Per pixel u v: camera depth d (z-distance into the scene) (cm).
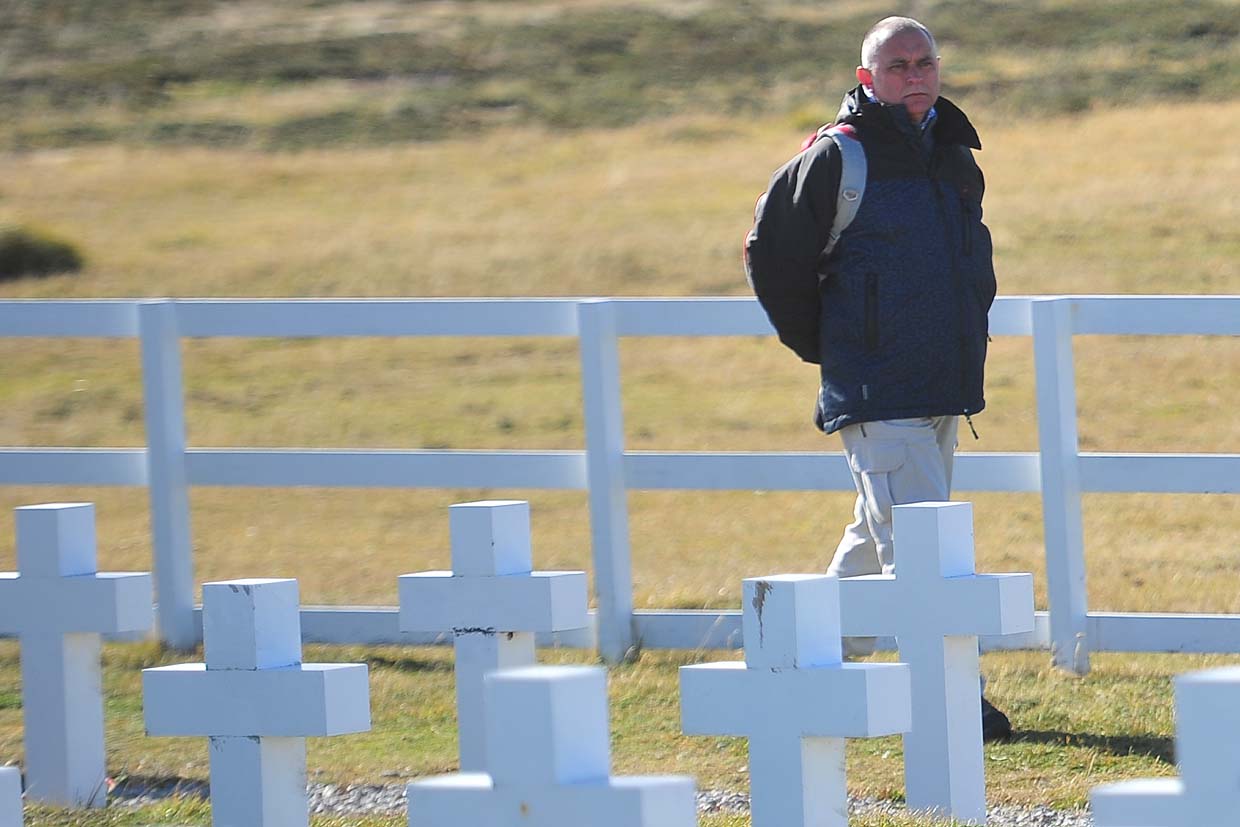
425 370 7656
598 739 1060
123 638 3098
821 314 2331
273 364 7862
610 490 2900
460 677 1925
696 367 7438
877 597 1853
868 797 2103
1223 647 2691
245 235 11394
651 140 14900
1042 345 2744
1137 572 3894
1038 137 12875
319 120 17300
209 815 2030
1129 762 2241
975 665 1892
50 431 6812
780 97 17788
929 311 2259
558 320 2947
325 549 4675
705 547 4512
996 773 2214
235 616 1642
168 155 15450
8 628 2069
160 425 3069
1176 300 2728
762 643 1516
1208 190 10131
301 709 1619
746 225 10606
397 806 2134
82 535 2067
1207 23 18912
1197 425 5916
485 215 11625
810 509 5012
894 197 2259
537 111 17612
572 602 1911
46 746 2070
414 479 3009
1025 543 4256
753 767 1530
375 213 12056
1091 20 19812
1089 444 5772
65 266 10356
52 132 16862
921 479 2286
